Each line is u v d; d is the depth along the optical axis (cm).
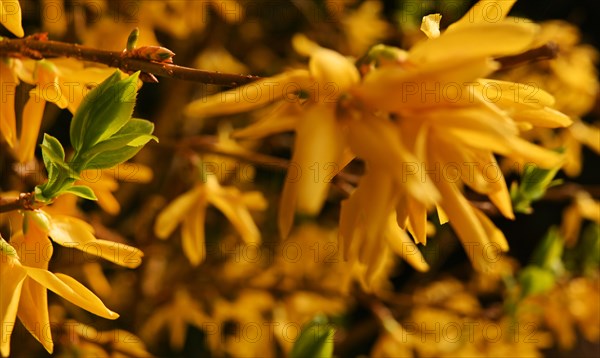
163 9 46
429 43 21
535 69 57
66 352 33
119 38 43
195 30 58
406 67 21
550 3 62
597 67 82
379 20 63
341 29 64
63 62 27
